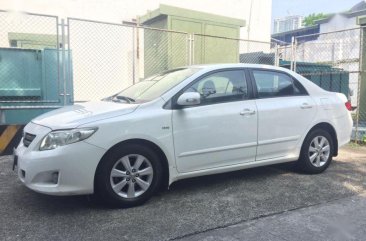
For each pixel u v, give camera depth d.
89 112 4.43
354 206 4.49
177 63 9.48
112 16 12.77
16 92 7.18
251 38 16.05
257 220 4.06
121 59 11.03
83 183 4.10
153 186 4.50
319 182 5.44
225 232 3.77
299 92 5.80
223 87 5.11
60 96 7.48
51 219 4.06
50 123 4.29
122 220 4.03
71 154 4.01
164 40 9.47
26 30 10.70
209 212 4.27
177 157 4.64
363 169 6.21
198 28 9.77
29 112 7.06
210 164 4.91
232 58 10.41
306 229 3.84
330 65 11.05
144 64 10.21
